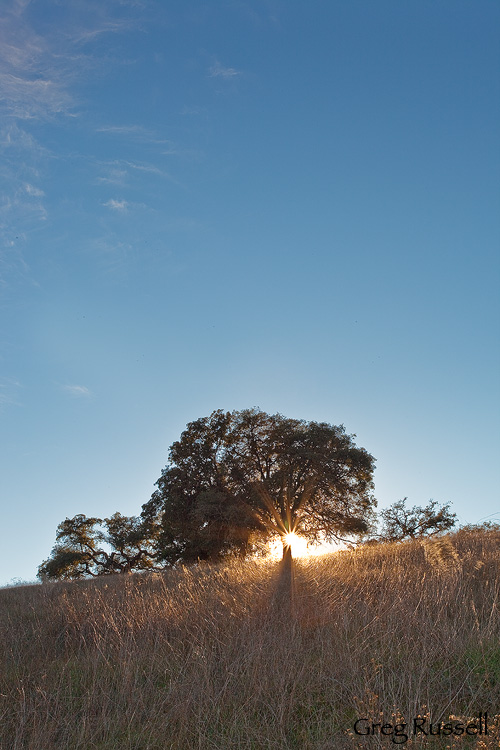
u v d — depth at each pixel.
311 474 36.88
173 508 35.84
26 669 8.22
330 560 14.24
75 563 40.81
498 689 5.64
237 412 38.62
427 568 10.70
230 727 5.74
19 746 5.73
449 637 6.69
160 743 5.66
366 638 7.36
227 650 7.64
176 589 12.38
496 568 9.73
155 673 7.41
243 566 15.48
